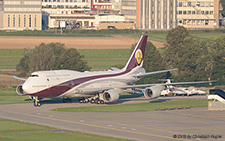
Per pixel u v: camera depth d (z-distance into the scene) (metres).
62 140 172.25
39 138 175.38
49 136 180.12
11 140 170.88
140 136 184.75
